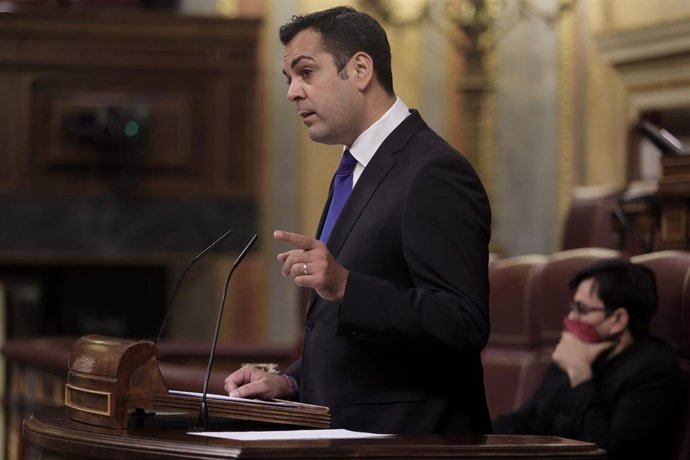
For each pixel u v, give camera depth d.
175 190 28.48
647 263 14.08
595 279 13.36
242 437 7.64
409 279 8.91
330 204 10.02
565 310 15.88
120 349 8.30
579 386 13.25
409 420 8.76
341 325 8.34
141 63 28.25
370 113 9.43
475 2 29.33
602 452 7.68
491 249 30.70
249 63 28.66
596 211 22.41
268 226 30.88
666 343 13.30
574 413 13.25
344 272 8.33
